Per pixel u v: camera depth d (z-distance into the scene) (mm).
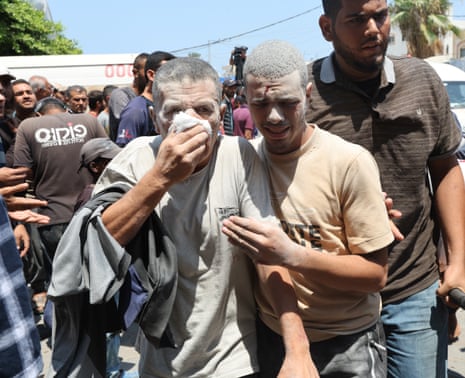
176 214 1704
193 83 1564
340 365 1827
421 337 2141
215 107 1602
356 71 2037
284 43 1615
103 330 1654
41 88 6793
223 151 1749
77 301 1610
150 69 4188
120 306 1608
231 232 1542
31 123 4195
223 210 1702
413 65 2123
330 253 1769
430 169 2252
